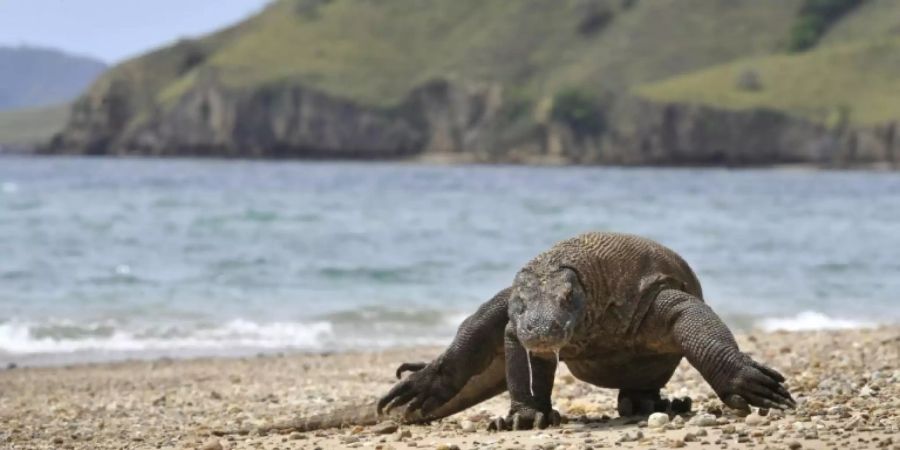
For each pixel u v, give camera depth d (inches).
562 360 1154.0
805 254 4205.2
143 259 3929.6
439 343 2463.1
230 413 1530.5
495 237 4751.5
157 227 5068.9
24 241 4451.3
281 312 2876.5
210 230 4958.2
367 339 2524.6
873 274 3668.8
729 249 4357.8
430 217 5792.3
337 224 5310.0
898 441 940.6
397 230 5034.5
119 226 5093.5
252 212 5949.8
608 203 7367.1
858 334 2285.9
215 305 2987.2
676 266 1157.7
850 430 999.6
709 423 1079.6
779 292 3270.2
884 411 1109.7
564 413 1360.7
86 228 4990.2
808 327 2687.0
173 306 2967.5
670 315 1093.8
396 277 3523.6
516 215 6003.9
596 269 1100.5
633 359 1138.7
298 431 1266.0
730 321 2763.3
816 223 5723.4
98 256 4001.0
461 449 1013.8
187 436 1291.8
